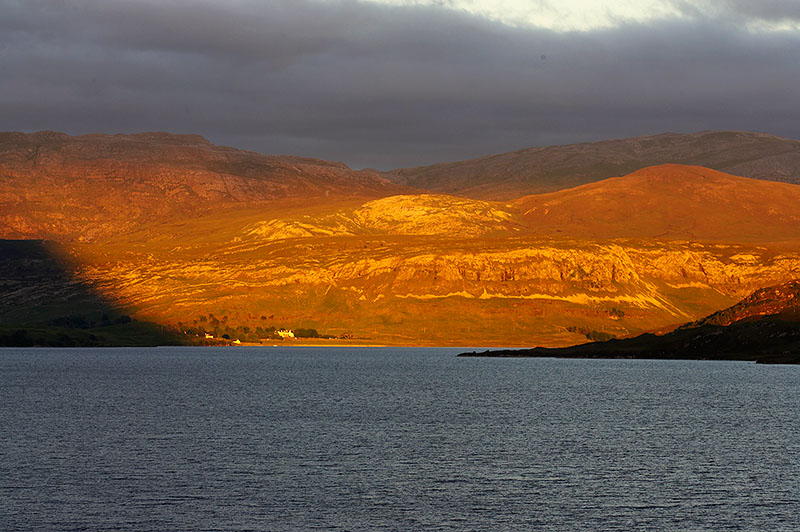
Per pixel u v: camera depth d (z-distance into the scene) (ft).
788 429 453.99
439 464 341.82
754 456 364.38
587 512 267.18
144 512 264.11
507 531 246.88
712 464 344.08
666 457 361.10
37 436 415.44
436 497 284.82
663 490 296.51
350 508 270.46
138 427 453.58
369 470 328.49
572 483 307.37
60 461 344.08
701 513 266.16
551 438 416.46
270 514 262.88
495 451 374.63
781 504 277.23
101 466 333.42
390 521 256.11
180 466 334.24
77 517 258.16
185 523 252.83
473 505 274.77
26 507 269.03
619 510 269.64
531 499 282.77
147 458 351.67
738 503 278.46
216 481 306.96
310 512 265.34
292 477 314.35
